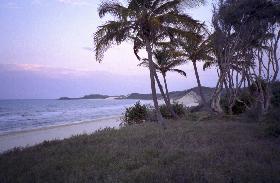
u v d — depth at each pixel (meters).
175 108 33.91
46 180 8.77
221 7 26.56
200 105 39.84
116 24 21.47
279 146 11.53
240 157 9.95
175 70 36.12
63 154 12.50
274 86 27.89
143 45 25.23
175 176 8.21
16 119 62.06
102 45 21.94
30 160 11.84
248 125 19.31
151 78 22.78
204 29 23.00
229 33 27.08
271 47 24.05
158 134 16.89
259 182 7.35
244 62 28.30
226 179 7.68
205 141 13.67
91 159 10.88
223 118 25.58
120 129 21.30
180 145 13.00
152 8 22.16
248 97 30.94
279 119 16.09
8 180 8.94
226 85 33.22
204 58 32.09
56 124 49.00
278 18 24.02
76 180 8.38
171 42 25.86
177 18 21.84
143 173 8.52
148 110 31.41
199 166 9.02
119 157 11.08
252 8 24.22
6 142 28.50
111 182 8.02
